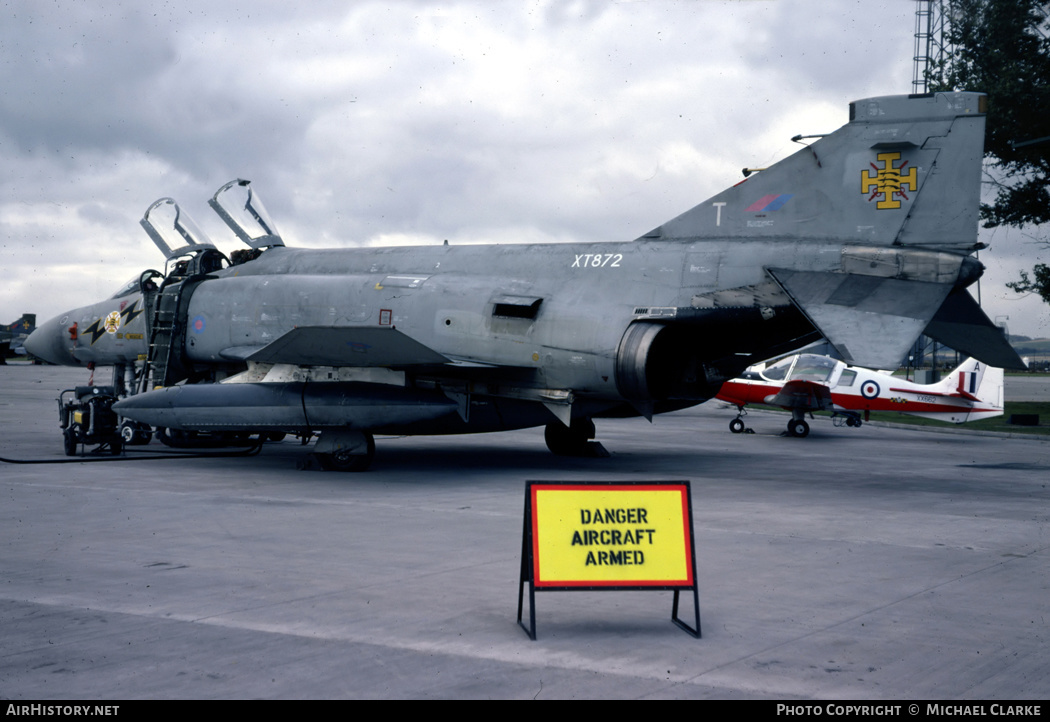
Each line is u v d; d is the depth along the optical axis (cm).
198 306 1417
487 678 396
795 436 1998
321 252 1420
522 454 1467
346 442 1184
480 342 1193
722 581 589
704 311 1114
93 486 1023
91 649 431
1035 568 637
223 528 762
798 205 1120
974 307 1124
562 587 457
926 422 2600
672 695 378
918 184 1059
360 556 651
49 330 1658
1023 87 2578
